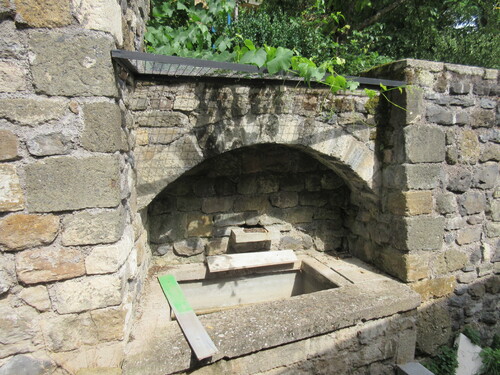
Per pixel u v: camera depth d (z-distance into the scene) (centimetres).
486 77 252
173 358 156
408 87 225
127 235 161
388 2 456
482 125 258
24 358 139
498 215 276
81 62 128
